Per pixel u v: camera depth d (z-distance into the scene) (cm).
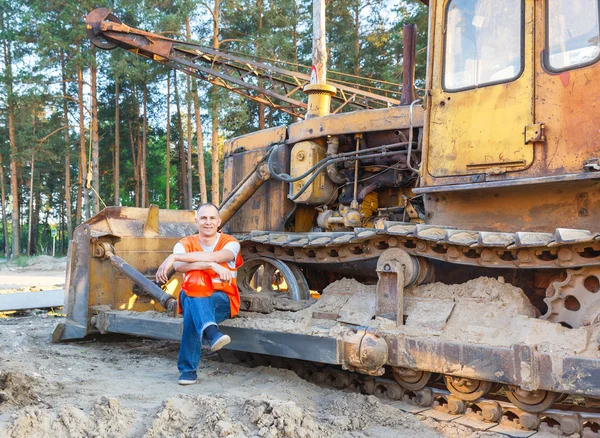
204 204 450
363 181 548
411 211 510
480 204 417
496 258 385
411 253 421
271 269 532
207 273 438
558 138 372
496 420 367
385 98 1204
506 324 372
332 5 3136
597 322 338
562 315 363
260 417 329
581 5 371
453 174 416
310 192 553
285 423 324
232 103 2655
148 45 1298
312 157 555
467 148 410
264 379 460
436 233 395
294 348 425
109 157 4838
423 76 2553
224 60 1396
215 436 311
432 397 400
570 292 360
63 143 4069
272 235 514
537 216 393
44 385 415
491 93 402
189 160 3816
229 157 665
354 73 3047
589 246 342
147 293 588
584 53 367
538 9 388
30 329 731
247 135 646
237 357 530
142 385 439
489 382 367
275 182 598
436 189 416
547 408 347
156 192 5500
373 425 360
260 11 2981
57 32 3203
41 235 6288
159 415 333
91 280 621
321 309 461
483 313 386
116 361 546
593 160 355
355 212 523
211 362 534
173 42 1319
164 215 698
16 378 404
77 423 322
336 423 349
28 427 310
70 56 3550
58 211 6278
